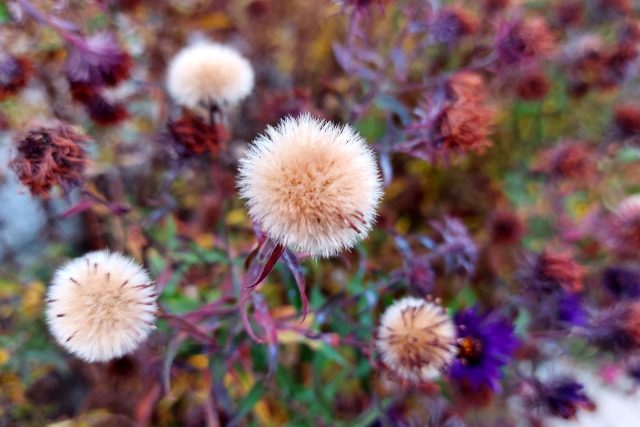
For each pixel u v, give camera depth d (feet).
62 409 0.53
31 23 0.43
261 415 0.44
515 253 0.52
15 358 0.45
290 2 0.62
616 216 0.48
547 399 0.41
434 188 0.60
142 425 0.43
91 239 0.51
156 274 0.43
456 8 0.48
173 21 0.56
